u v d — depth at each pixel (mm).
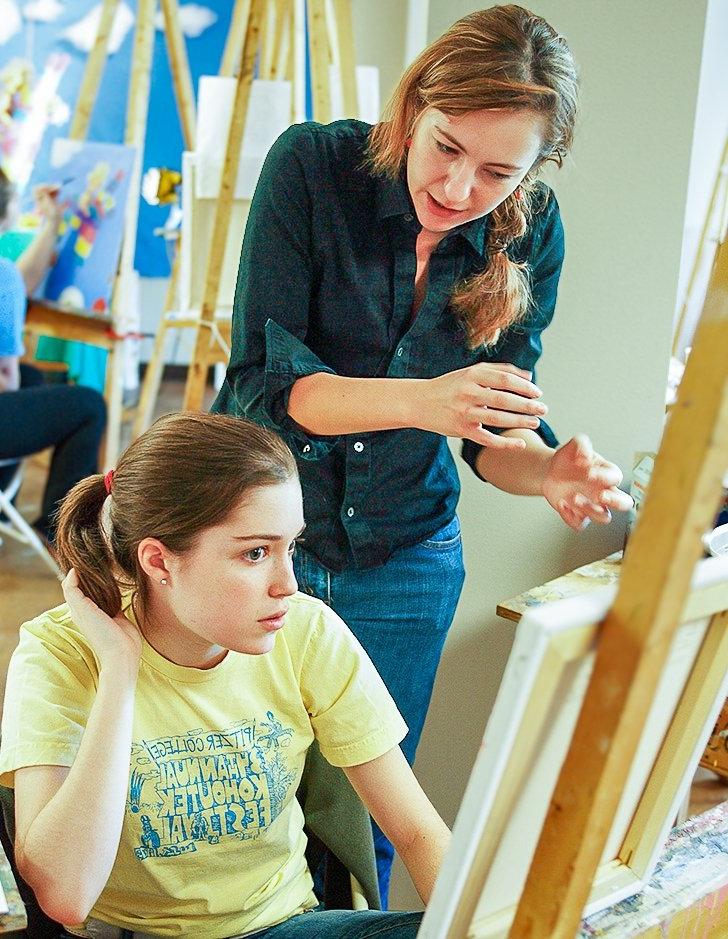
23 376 3941
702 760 1975
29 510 4184
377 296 1483
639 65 1788
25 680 1161
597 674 680
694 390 614
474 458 1646
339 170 1442
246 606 1125
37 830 1062
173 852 1188
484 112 1247
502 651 2045
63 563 1196
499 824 775
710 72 2775
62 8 5359
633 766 895
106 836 1066
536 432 1614
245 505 1095
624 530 1959
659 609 642
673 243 1854
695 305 2646
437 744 2100
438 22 1799
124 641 1134
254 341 1465
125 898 1210
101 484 1188
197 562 1114
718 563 813
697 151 2836
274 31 3492
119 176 3770
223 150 3363
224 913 1208
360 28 3977
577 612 697
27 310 3912
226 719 1208
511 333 1627
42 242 3873
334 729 1244
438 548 1649
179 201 5695
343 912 1206
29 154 5422
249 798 1208
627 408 1936
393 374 1524
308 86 4891
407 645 1656
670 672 850
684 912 966
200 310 3443
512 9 1303
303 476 1539
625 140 1822
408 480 1575
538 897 743
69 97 5465
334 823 1293
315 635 1254
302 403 1396
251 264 1462
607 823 713
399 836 1235
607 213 1856
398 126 1377
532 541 1990
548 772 791
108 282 3773
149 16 3688
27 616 3328
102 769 1072
